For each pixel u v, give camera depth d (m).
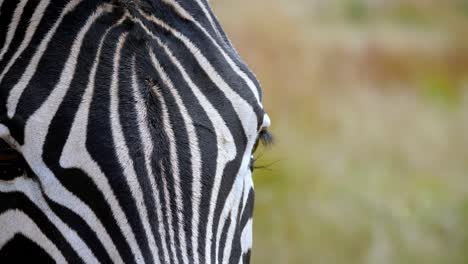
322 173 20.88
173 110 5.64
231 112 5.96
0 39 5.67
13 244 5.46
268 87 25.23
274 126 23.36
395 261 18.03
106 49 5.64
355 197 19.50
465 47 40.69
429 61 38.09
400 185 21.52
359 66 35.25
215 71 6.02
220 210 5.69
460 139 25.34
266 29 27.44
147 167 5.41
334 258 17.75
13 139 5.44
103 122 5.45
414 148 24.09
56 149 5.42
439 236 19.02
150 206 5.37
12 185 5.45
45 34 5.64
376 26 49.88
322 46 36.78
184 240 5.39
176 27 6.00
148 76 5.66
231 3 29.44
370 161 22.98
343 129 24.59
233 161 5.90
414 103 29.94
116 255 5.32
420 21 51.16
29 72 5.54
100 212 5.36
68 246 5.36
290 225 18.33
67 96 5.49
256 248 17.69
